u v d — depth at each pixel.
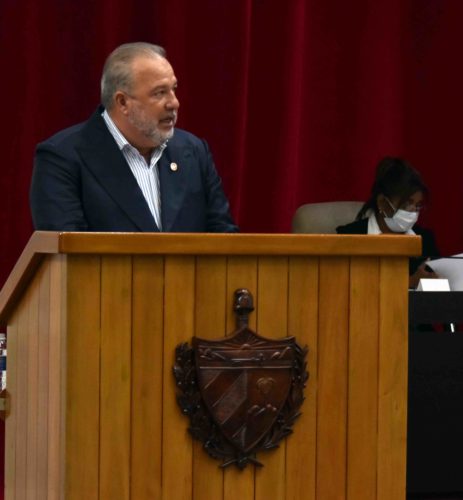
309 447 5.49
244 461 5.37
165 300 5.29
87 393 5.20
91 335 5.21
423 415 8.36
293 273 5.46
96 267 5.21
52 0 11.84
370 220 10.45
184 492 5.31
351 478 5.54
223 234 5.30
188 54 12.36
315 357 5.50
